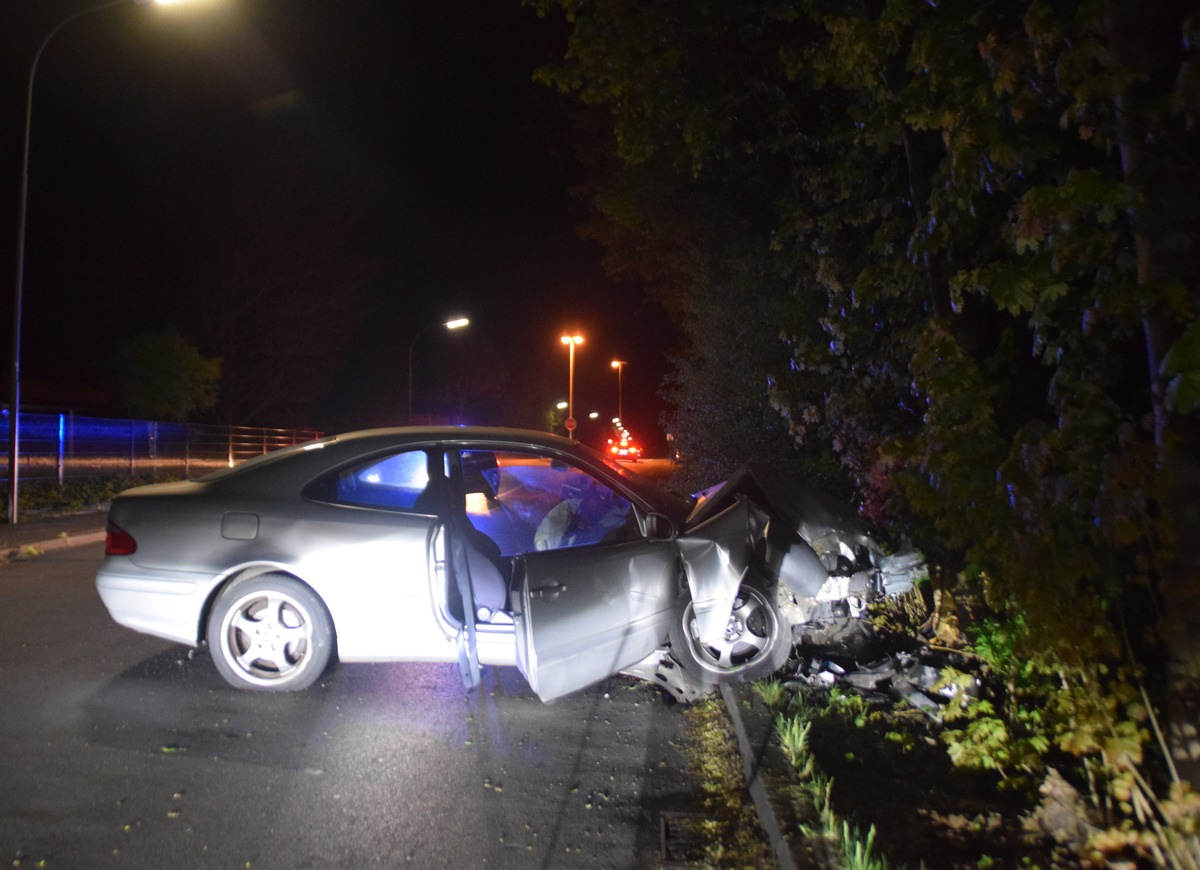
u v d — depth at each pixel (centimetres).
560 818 429
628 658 553
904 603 750
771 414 1359
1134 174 366
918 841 382
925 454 437
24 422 2064
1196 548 333
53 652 684
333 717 554
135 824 411
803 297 1041
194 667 644
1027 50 413
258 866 378
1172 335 348
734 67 1145
